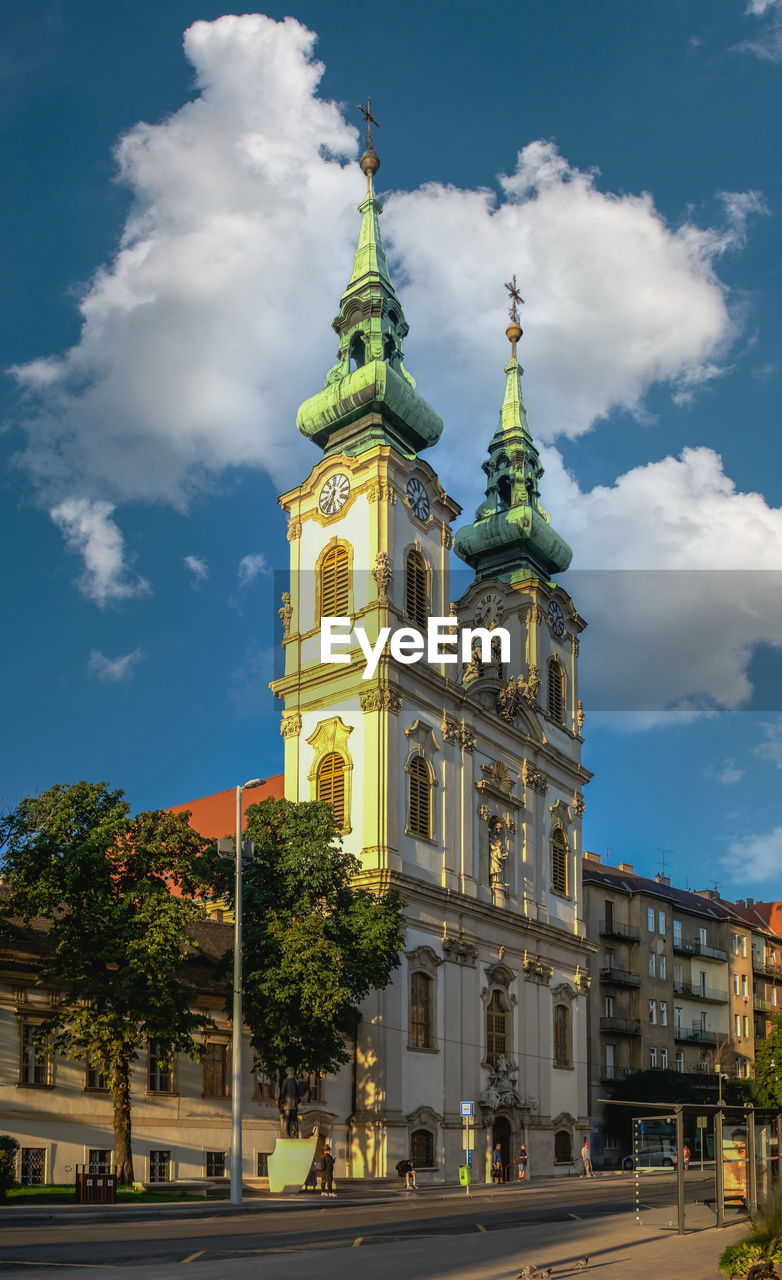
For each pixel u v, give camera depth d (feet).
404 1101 186.80
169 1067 147.33
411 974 193.67
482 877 219.82
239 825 141.69
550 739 255.09
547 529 267.39
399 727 202.80
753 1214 89.51
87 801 146.10
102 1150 160.97
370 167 249.75
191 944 141.38
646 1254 75.31
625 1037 297.33
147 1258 72.08
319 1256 73.61
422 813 206.28
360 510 214.28
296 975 151.23
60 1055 159.43
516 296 292.81
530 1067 221.66
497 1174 202.18
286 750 211.82
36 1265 68.03
